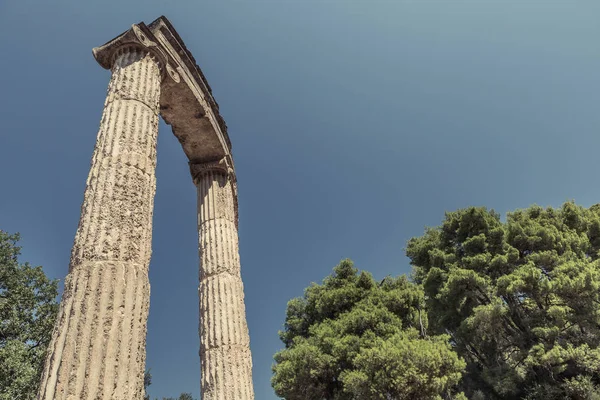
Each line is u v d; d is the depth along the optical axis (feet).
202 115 38.93
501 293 84.43
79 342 16.34
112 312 17.89
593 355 71.00
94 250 19.10
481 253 97.14
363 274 100.99
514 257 92.02
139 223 21.71
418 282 125.70
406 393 64.49
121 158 22.94
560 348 73.20
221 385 29.68
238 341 32.14
